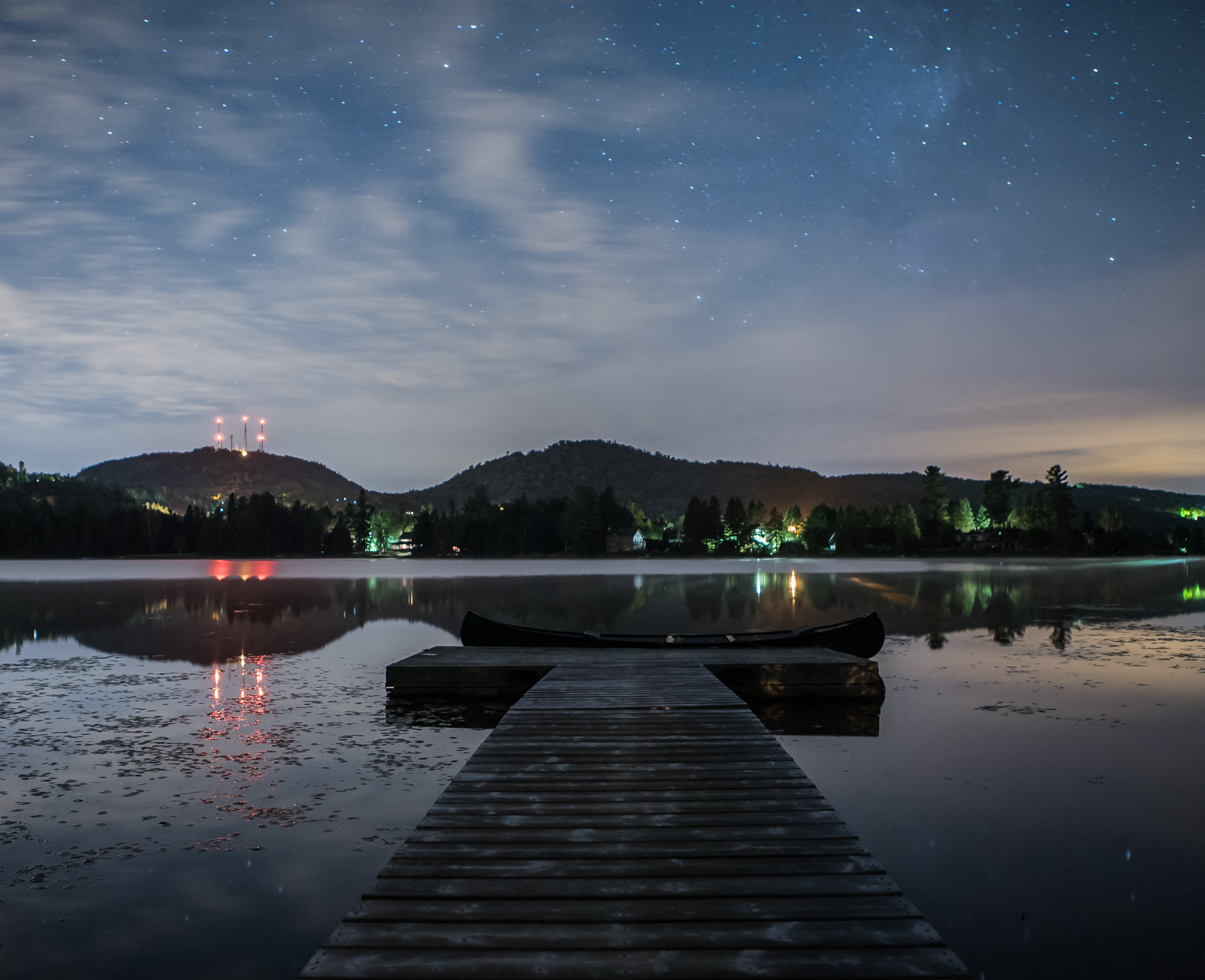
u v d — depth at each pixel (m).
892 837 8.52
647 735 10.24
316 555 157.12
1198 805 9.48
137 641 25.67
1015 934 6.55
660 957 4.42
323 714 14.51
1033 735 12.84
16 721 13.79
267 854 7.93
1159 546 154.25
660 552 161.62
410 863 5.79
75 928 6.52
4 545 143.88
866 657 20.22
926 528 151.38
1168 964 6.13
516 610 37.78
